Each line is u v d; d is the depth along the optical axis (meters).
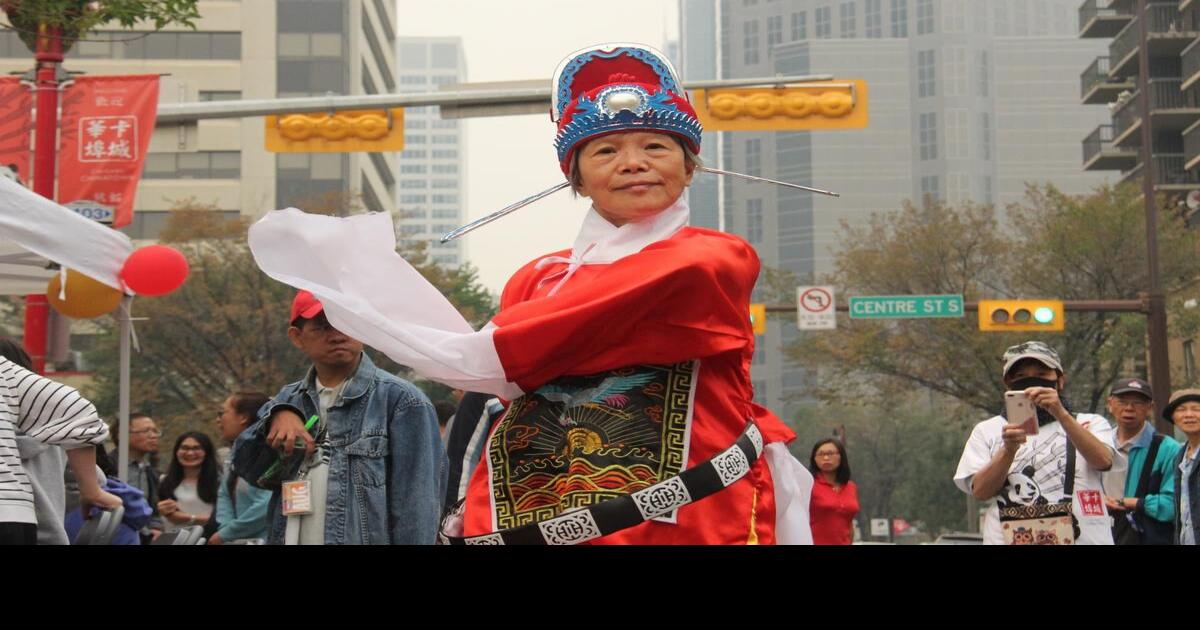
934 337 38.56
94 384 34.66
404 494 5.14
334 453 5.14
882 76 130.38
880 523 49.56
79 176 11.43
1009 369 6.33
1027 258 36.97
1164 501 7.71
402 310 2.65
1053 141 128.88
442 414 8.04
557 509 2.54
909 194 128.75
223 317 33.28
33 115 11.58
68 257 6.82
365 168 61.59
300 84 57.38
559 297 2.51
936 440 61.41
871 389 64.94
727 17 142.75
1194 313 34.50
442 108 13.79
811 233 128.25
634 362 2.52
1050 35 138.12
